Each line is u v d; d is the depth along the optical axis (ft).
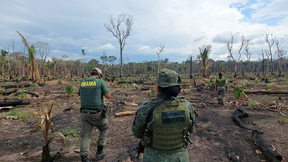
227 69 281.95
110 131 15.44
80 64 249.96
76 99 31.65
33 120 18.99
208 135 13.85
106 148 12.19
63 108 24.47
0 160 10.55
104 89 9.84
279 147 11.63
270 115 19.20
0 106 24.99
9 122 18.17
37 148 12.24
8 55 162.09
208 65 101.71
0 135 14.55
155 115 4.89
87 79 10.02
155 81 5.30
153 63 306.76
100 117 9.73
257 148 11.59
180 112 5.08
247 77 101.04
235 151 11.24
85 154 9.53
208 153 10.98
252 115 19.22
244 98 29.48
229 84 59.41
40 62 164.96
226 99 29.99
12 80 102.22
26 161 10.43
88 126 9.87
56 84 75.10
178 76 5.38
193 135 13.89
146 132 5.16
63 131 15.30
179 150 5.22
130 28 127.03
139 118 5.17
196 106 23.89
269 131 14.51
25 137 14.15
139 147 5.83
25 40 79.56
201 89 45.09
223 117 18.66
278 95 34.71
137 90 47.57
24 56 174.91
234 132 14.38
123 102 26.96
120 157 10.72
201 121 17.52
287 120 17.28
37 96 35.70
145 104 5.22
